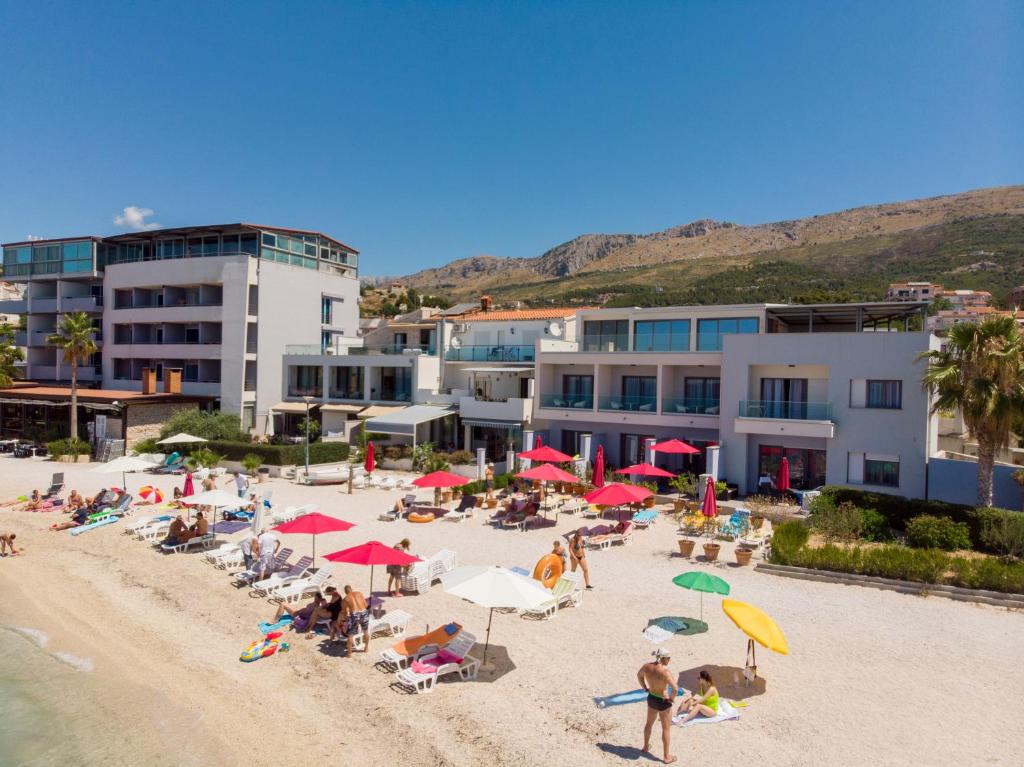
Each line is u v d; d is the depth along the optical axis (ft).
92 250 200.03
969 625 55.11
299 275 188.55
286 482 123.34
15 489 116.26
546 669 47.52
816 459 104.27
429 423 150.30
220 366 180.86
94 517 92.99
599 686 45.09
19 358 187.52
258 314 176.55
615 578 66.85
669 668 47.47
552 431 135.44
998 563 62.85
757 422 104.78
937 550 65.87
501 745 38.58
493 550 76.48
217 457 136.46
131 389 187.93
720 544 78.38
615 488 79.10
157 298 193.47
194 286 186.09
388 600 60.75
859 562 65.51
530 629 54.24
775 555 70.33
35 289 213.87
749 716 41.14
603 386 130.00
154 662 51.49
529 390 146.30
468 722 40.98
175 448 143.54
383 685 46.09
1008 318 77.25
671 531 85.51
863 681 45.62
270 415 179.42
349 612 51.44
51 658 53.06
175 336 188.55
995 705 42.50
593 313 134.10
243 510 94.48
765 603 59.88
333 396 167.02
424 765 37.19
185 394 179.11
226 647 53.67
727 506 94.02
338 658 50.39
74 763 39.50
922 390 94.73
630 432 126.41
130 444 159.12
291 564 70.54
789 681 45.62
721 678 45.91
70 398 163.53
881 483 98.07
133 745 40.88
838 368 100.78
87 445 151.23
